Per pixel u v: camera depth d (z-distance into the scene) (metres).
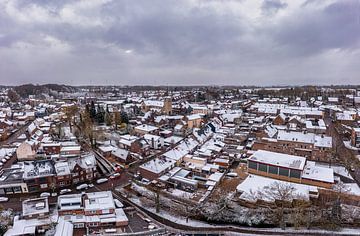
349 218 51.97
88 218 50.59
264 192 58.91
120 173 75.50
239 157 86.69
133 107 177.25
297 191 58.34
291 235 49.06
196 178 72.12
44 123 134.88
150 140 98.75
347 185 63.97
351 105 196.75
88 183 69.06
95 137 103.25
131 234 47.25
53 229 45.69
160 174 70.38
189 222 53.16
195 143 96.31
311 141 89.19
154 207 57.72
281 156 75.38
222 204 56.53
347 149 92.12
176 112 173.62
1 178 65.44
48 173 65.19
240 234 49.31
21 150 84.44
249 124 136.12
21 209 55.09
